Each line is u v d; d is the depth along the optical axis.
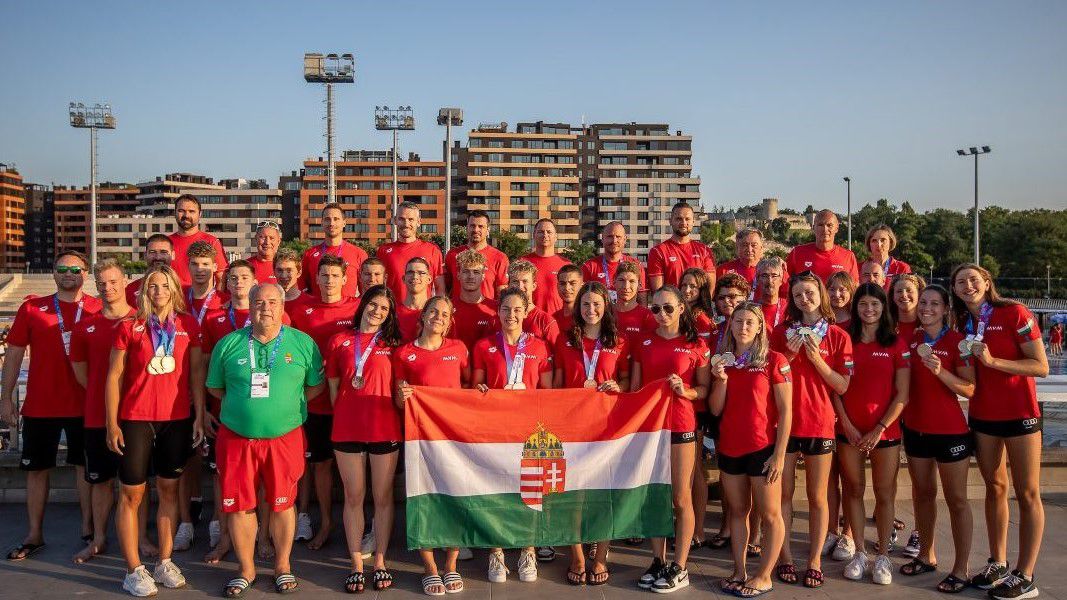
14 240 138.12
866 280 7.74
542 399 5.98
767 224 176.00
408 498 5.76
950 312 6.06
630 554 6.59
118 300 6.18
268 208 120.25
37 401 6.45
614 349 6.23
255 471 5.67
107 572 6.07
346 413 5.80
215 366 5.74
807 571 5.87
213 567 6.20
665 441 6.02
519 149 113.75
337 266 6.84
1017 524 7.29
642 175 120.19
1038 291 60.19
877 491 6.06
